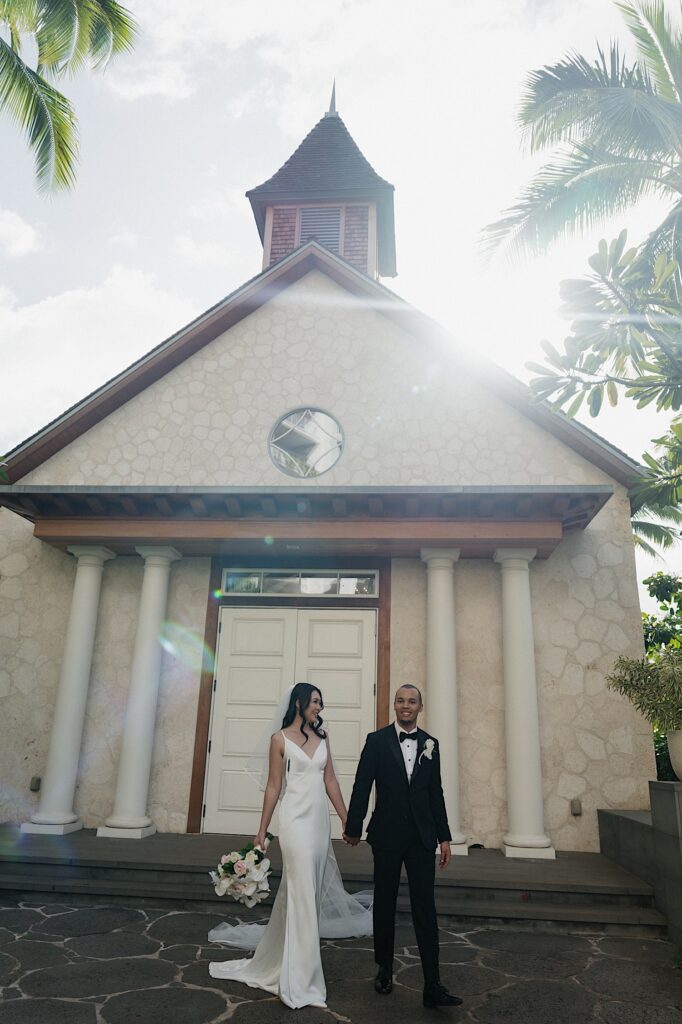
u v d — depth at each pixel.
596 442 9.10
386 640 8.96
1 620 9.45
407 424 9.64
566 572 8.91
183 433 9.89
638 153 10.85
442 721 8.09
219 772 8.76
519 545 8.44
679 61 11.24
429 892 4.24
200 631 9.25
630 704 8.33
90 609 9.05
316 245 10.35
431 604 8.59
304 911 4.25
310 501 8.25
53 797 8.38
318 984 4.22
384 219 15.91
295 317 10.38
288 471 9.59
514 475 9.27
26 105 11.25
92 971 4.65
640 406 5.59
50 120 11.33
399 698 4.62
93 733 8.95
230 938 5.34
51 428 9.68
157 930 5.60
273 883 6.45
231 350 10.29
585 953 5.29
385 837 4.34
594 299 5.38
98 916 5.97
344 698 8.88
